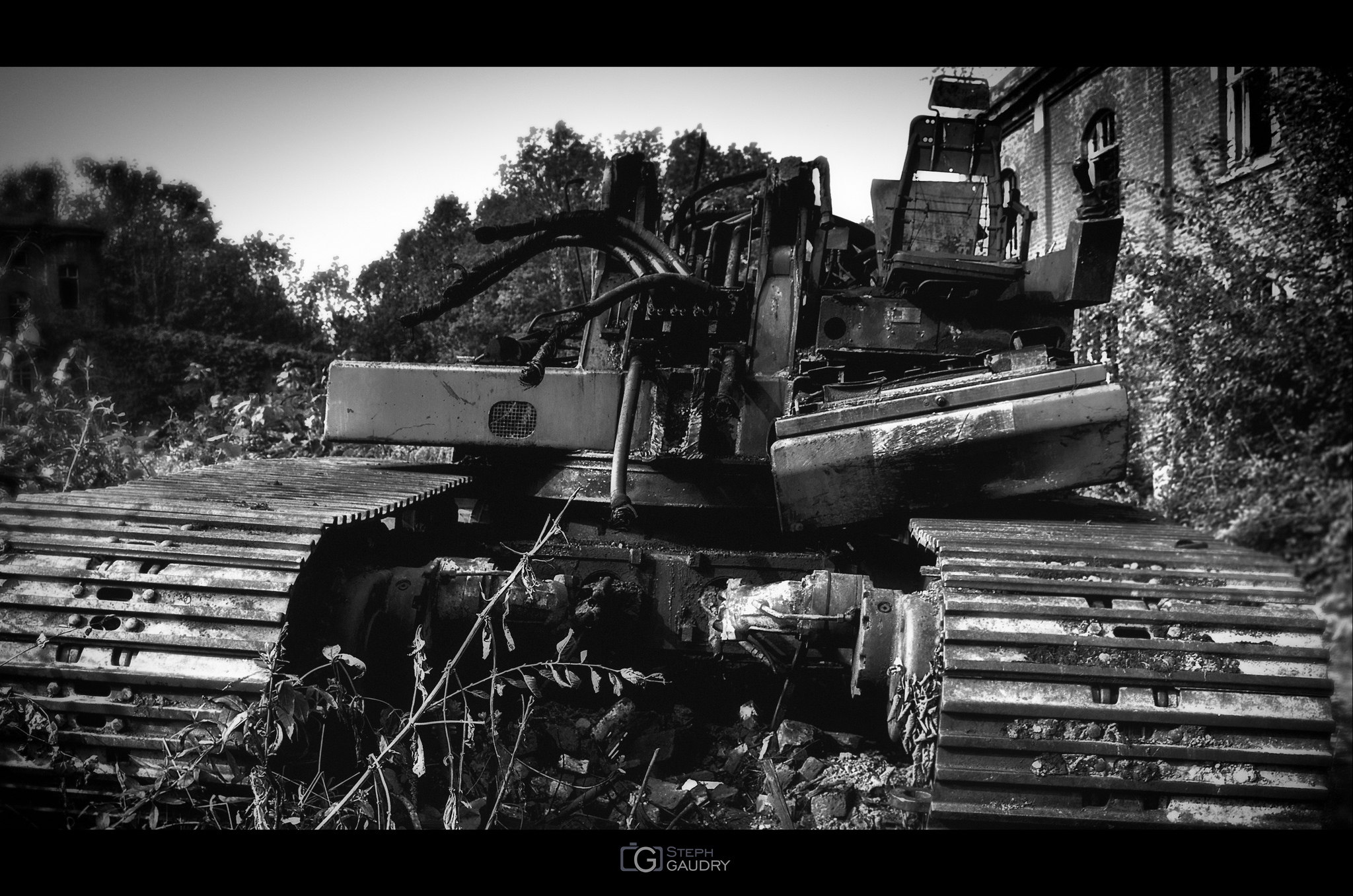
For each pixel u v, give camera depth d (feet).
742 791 15.35
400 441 18.28
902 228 18.92
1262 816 11.53
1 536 13.39
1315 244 33.09
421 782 14.67
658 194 20.42
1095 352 40.88
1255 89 40.98
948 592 12.51
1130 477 36.63
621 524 18.60
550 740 16.24
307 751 13.30
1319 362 31.71
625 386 17.83
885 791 14.44
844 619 14.61
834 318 18.28
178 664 12.28
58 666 12.25
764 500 17.87
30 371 30.58
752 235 20.10
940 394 15.80
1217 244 34.53
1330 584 28.86
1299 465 31.24
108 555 13.04
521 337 20.39
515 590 15.67
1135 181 38.93
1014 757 11.73
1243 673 11.76
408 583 15.24
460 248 75.46
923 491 15.78
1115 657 11.93
